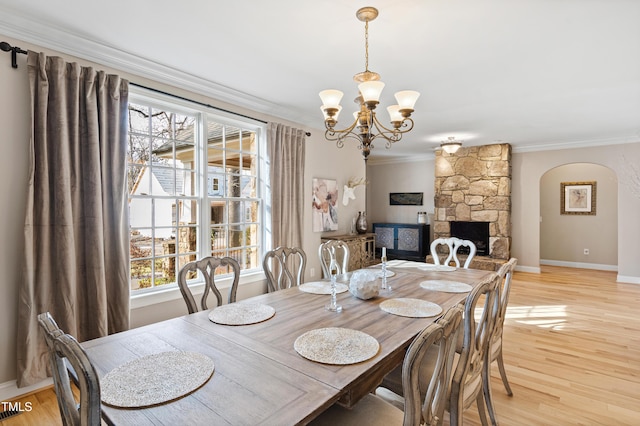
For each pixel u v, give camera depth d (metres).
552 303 4.57
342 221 5.48
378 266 3.51
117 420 1.01
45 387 2.40
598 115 4.38
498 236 6.38
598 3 1.98
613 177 6.84
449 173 6.89
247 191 4.05
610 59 2.76
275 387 1.17
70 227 2.41
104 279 2.57
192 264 2.24
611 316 4.05
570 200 7.30
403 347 1.52
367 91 2.07
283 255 2.91
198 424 0.98
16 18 2.17
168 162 3.31
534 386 2.53
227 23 2.23
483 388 2.01
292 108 4.17
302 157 4.53
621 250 5.78
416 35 2.37
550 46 2.53
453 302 2.15
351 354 1.40
